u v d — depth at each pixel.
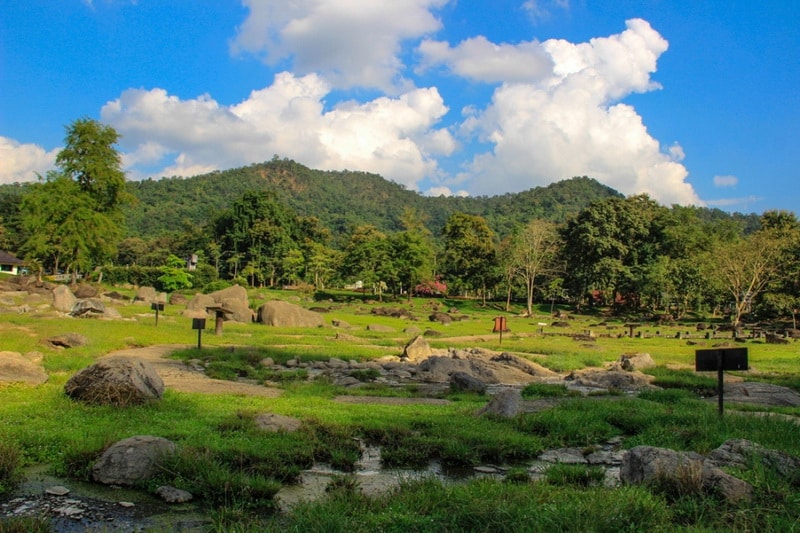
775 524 6.23
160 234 150.62
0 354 15.04
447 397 17.38
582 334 51.03
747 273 66.88
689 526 6.11
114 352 22.88
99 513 7.07
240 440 9.80
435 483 7.98
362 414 13.07
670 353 35.19
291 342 31.41
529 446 10.55
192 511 7.23
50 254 64.31
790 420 12.35
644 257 92.06
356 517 6.79
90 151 62.47
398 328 47.31
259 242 113.75
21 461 8.40
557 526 6.14
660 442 10.73
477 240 98.19
